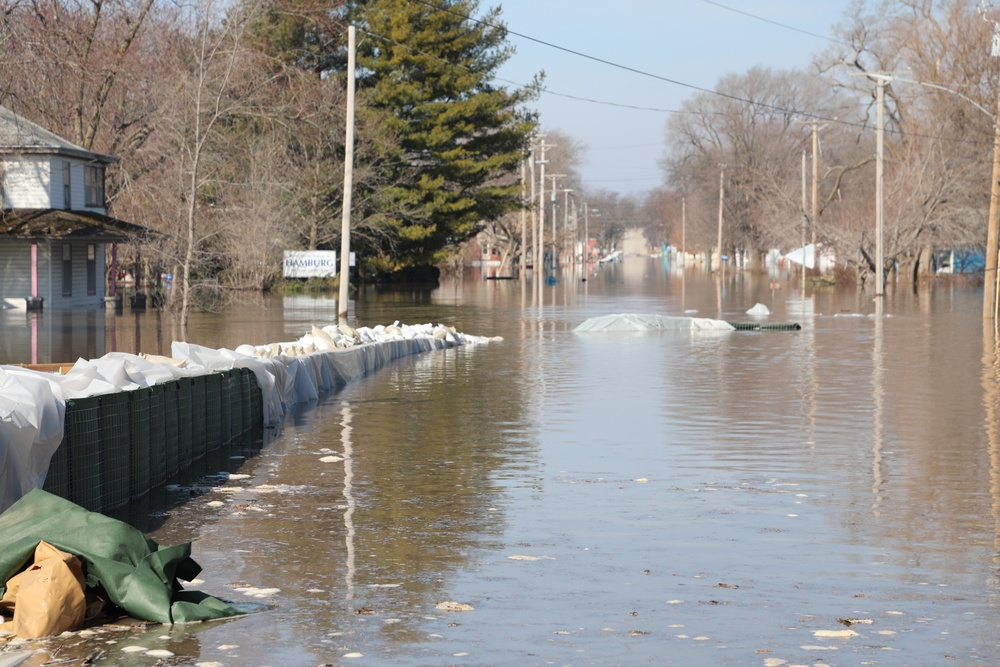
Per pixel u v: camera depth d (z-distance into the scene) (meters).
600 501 16.84
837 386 32.19
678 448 21.72
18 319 58.56
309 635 10.62
